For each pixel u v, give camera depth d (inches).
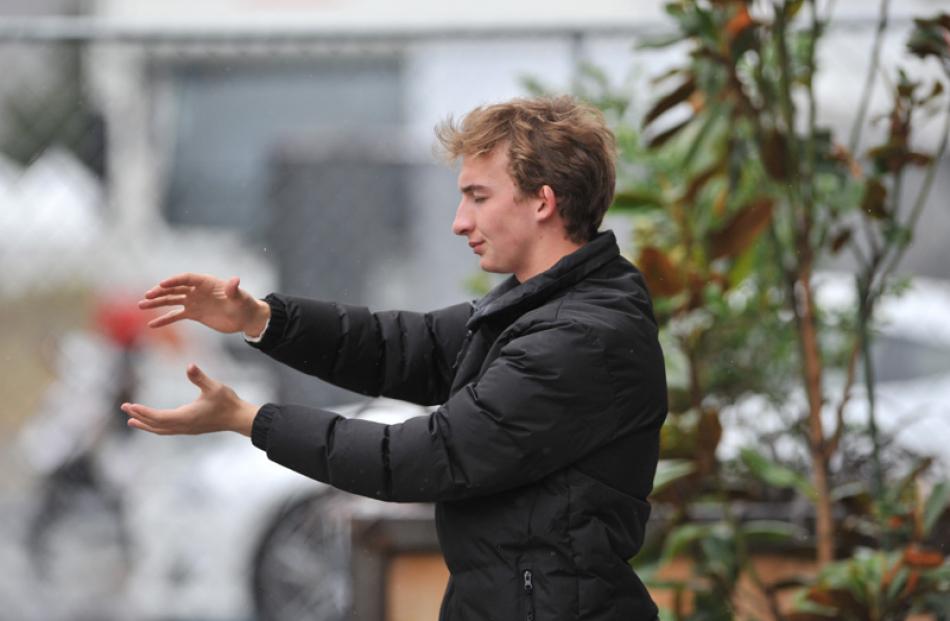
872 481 592.1
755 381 637.3
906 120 548.1
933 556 502.6
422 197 1044.5
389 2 1224.8
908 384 988.6
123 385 979.9
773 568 586.6
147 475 953.5
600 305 372.2
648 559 569.9
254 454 960.3
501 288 389.1
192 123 1142.3
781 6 558.9
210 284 391.2
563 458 362.9
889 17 748.0
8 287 994.7
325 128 1125.7
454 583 377.4
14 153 992.2
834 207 546.0
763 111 566.9
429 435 361.1
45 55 983.0
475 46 839.1
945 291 1026.7
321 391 948.0
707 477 567.5
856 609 518.6
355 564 596.7
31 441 960.3
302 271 1032.8
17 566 938.7
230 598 932.6
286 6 1237.1
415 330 415.5
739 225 553.0
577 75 724.7
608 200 386.0
